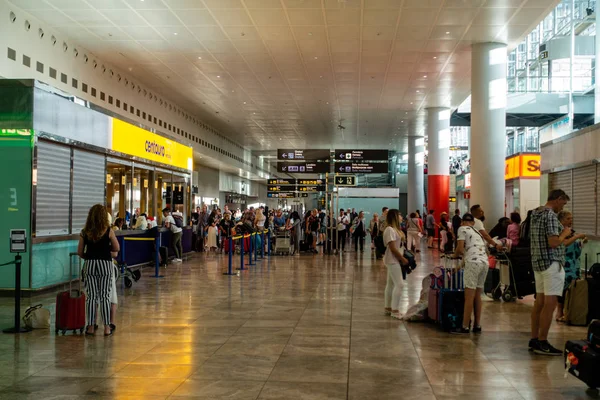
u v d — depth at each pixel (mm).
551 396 4797
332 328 7746
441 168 29422
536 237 6379
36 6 14234
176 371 5523
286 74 21656
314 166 25922
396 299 8594
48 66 15953
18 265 7449
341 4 13922
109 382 5145
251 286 12445
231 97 26250
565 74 30000
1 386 5012
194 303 9969
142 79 22672
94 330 7344
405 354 6270
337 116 31875
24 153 10469
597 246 13578
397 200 38969
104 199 13766
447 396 4781
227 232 23203
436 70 21062
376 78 22328
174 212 19438
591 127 13898
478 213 9211
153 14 14789
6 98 10484
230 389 4945
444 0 13680
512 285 10383
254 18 15039
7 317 8508
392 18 15047
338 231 24438
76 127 12133
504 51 17656
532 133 35844
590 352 4793
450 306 7586
